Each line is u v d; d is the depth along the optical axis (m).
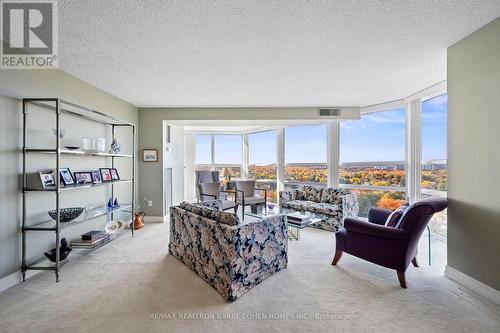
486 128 1.90
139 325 1.61
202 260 2.25
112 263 2.61
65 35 1.94
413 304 1.85
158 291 2.04
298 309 1.79
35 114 2.37
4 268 2.07
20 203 2.20
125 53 2.26
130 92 3.49
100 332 1.54
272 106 4.38
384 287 2.11
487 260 1.91
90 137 3.20
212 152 6.81
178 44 2.09
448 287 2.09
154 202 4.45
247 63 2.50
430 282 2.19
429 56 2.37
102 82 3.07
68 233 2.83
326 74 2.83
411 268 2.48
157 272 2.39
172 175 5.23
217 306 1.83
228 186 6.21
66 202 2.78
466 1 1.57
